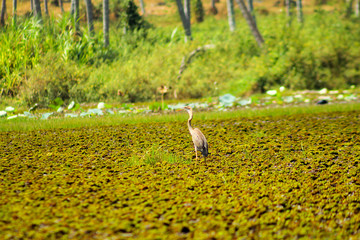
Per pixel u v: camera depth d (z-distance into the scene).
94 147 10.27
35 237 4.55
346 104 19.38
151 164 8.66
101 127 13.48
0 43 21.88
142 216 5.35
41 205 5.66
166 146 10.45
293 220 5.46
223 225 5.05
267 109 17.72
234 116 16.12
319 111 17.38
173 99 24.92
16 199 5.89
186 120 15.14
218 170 8.14
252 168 8.27
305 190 6.78
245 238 4.73
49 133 12.25
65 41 24.70
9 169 7.91
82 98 22.33
